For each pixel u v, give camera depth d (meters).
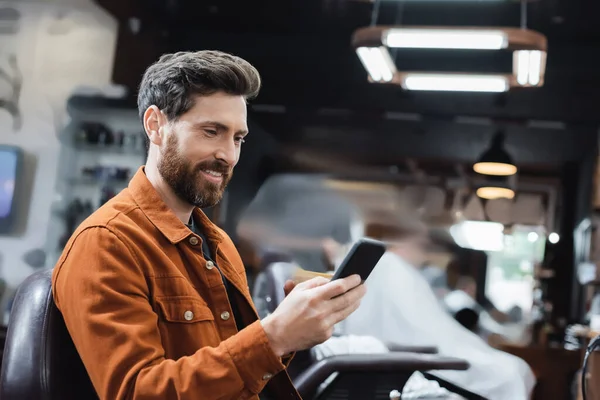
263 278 3.32
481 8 6.61
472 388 3.24
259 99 8.15
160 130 1.60
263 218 6.07
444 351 3.38
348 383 2.55
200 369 1.36
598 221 7.20
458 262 9.01
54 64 6.55
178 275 1.53
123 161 6.52
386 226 4.00
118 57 6.62
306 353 2.81
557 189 9.06
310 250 3.88
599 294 6.02
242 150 9.04
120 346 1.39
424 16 6.93
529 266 9.01
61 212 6.41
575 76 7.80
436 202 9.13
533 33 4.77
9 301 6.23
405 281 3.58
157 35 7.07
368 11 6.89
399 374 2.59
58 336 1.47
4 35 6.56
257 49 7.88
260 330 1.39
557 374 6.39
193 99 1.55
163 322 1.50
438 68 7.58
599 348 3.49
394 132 9.02
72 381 1.48
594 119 7.90
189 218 1.71
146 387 1.35
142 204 1.59
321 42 7.86
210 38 7.75
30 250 6.34
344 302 1.42
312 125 8.97
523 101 8.07
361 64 7.96
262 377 1.39
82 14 6.60
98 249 1.46
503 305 8.95
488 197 9.12
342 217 3.90
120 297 1.42
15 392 1.43
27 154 6.46
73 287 1.44
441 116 8.30
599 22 6.86
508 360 3.33
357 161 9.13
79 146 6.52
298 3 6.87
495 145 8.34
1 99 6.49
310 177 9.10
